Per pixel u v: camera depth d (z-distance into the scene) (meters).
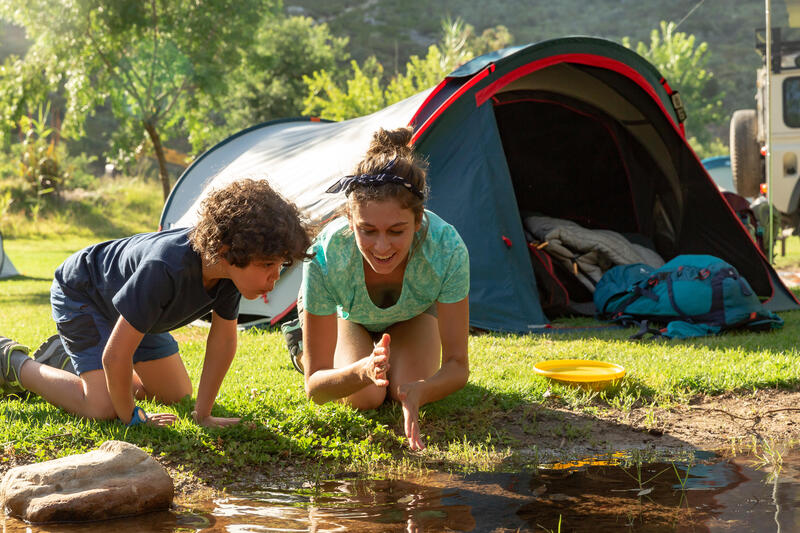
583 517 2.44
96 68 16.36
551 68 6.70
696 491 2.69
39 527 2.36
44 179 19.52
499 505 2.55
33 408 3.25
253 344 5.08
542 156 7.81
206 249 2.57
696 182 6.96
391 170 2.65
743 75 50.62
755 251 6.77
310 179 6.29
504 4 61.16
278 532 2.31
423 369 3.40
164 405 3.43
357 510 2.51
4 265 10.31
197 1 16.31
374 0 63.38
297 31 30.50
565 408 3.66
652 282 5.96
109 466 2.55
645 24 56.53
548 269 6.48
